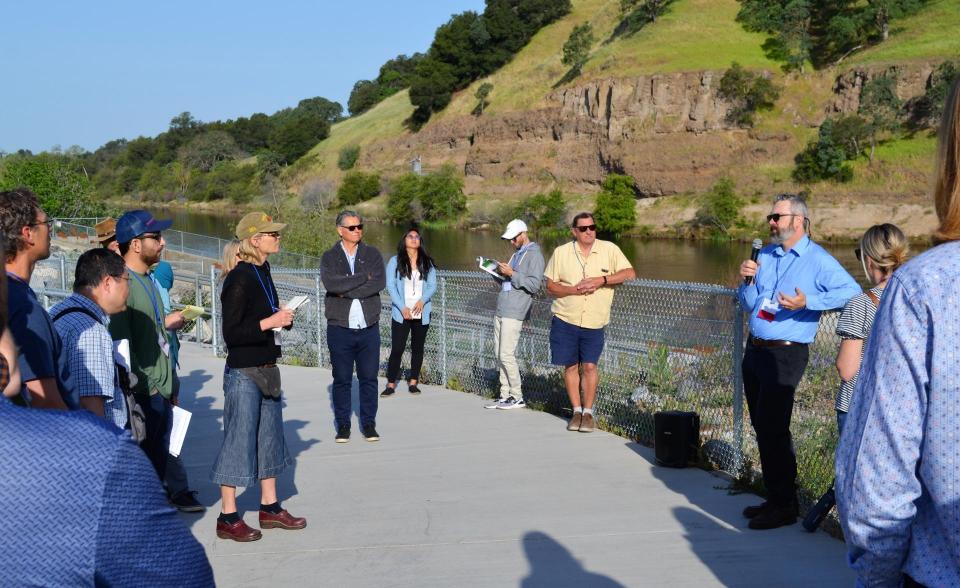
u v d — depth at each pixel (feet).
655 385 24.34
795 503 17.40
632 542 16.52
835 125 217.56
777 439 17.03
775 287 17.07
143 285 16.92
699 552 15.93
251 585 14.83
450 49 356.18
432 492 19.98
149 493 5.08
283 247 115.34
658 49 275.59
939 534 5.88
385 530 17.48
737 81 239.71
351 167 367.86
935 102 213.25
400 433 25.89
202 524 17.88
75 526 4.77
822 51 260.83
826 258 16.81
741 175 229.25
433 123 347.56
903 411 5.80
